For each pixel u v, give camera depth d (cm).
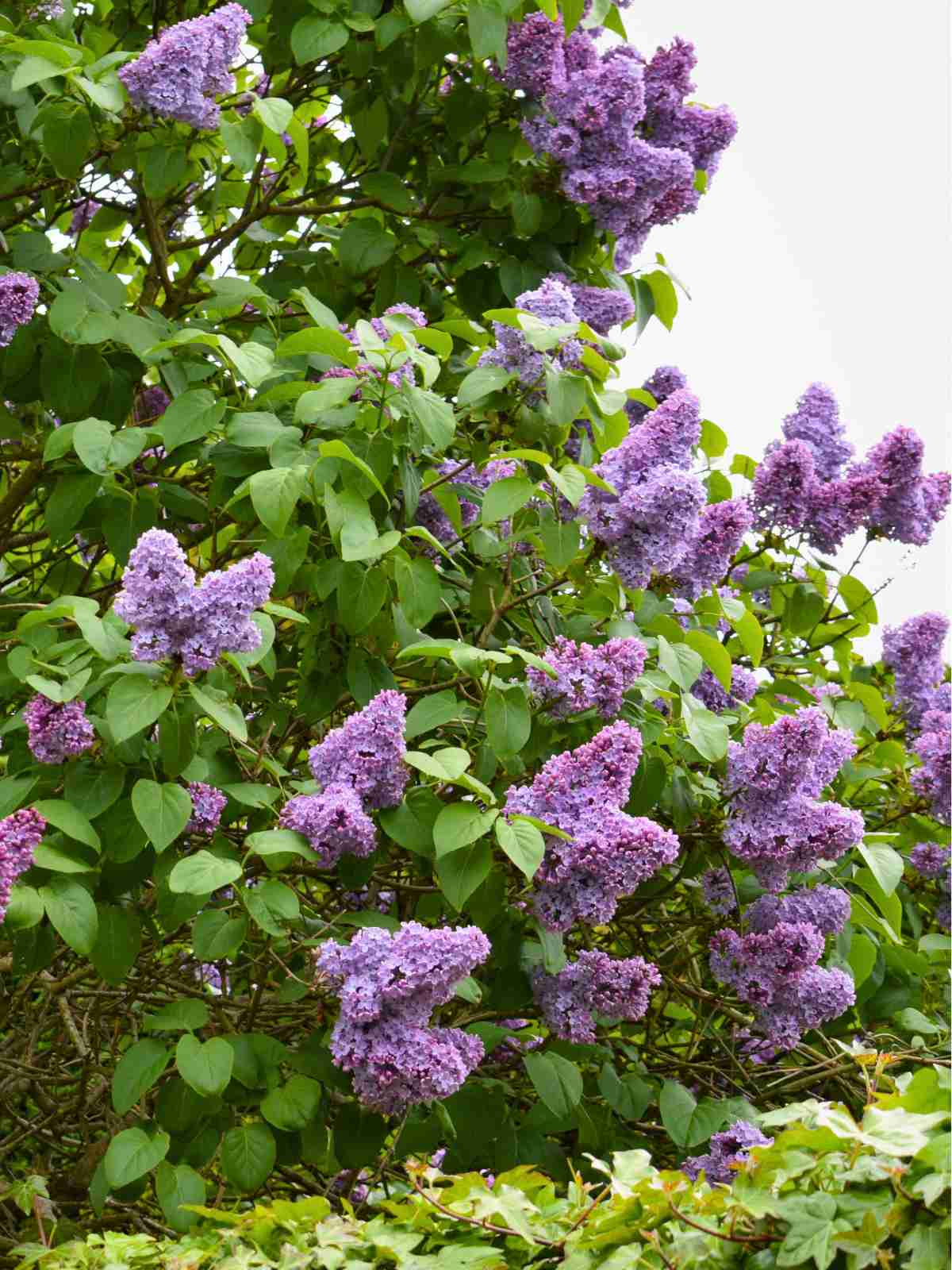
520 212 409
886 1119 184
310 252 425
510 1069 366
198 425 321
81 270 367
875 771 445
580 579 343
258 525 350
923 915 470
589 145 404
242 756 325
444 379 398
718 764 353
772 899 358
